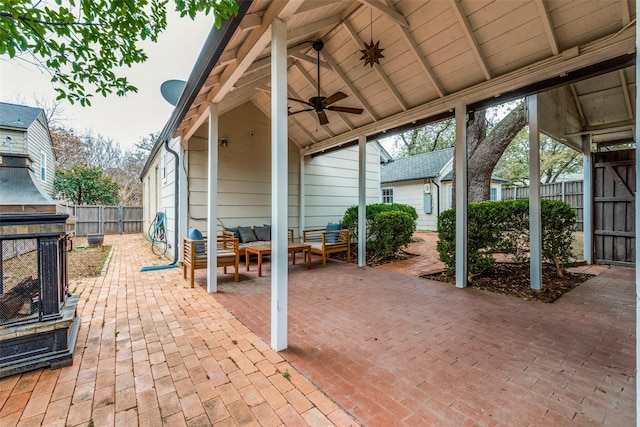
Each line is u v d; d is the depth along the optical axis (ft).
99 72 8.04
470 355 7.49
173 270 18.04
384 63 14.14
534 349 7.78
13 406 5.57
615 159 18.24
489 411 5.40
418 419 5.21
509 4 10.02
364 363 7.14
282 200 8.07
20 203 6.88
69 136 59.16
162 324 9.60
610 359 7.25
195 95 11.75
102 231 43.39
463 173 13.76
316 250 19.44
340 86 16.76
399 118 16.37
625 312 10.49
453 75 13.14
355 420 5.22
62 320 7.06
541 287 13.33
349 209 25.91
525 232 14.55
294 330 9.12
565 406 5.52
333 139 21.56
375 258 21.63
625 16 8.98
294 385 6.27
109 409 5.52
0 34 6.00
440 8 11.09
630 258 17.72
